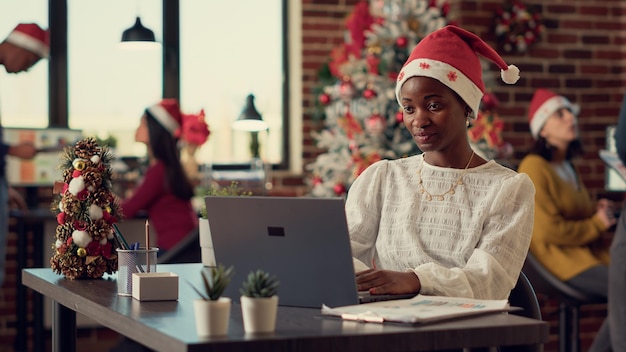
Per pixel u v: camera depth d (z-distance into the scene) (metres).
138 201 4.84
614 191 6.03
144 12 5.99
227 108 6.15
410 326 1.59
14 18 5.75
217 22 6.13
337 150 5.20
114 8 5.94
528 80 5.97
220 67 6.14
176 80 6.04
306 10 6.06
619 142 3.36
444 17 5.20
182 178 4.87
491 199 2.15
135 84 5.98
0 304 5.61
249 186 5.73
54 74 5.83
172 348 1.49
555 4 6.03
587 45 6.09
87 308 2.00
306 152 6.08
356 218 2.33
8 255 5.62
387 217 2.28
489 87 5.25
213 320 1.49
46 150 5.35
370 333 1.53
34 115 5.81
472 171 2.22
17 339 5.34
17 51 4.95
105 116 5.93
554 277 4.37
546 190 4.84
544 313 5.96
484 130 5.07
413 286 1.92
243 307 1.54
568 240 4.67
